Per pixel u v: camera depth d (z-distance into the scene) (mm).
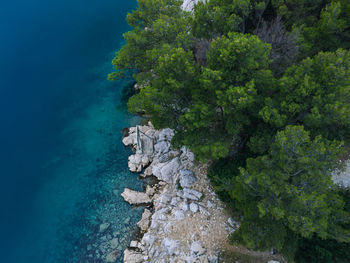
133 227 32031
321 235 17422
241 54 22516
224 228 27406
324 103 21438
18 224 35406
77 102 51312
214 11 31266
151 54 32531
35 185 39469
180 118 25203
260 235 19891
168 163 35656
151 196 34562
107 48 62594
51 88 54406
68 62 59625
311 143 20078
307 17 30219
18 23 69625
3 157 43625
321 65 22250
